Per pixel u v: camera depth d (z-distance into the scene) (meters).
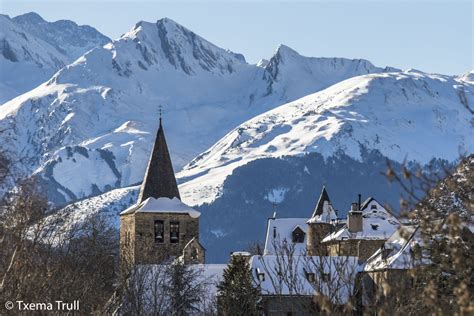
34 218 91.62
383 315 47.34
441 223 43.69
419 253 46.84
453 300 45.16
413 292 50.56
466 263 44.22
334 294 70.19
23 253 78.88
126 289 176.00
